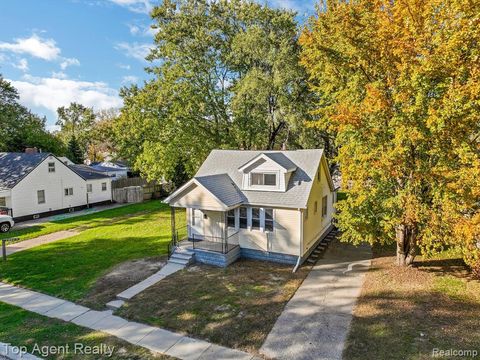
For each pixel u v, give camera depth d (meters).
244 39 25.09
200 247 14.83
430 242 10.03
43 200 26.88
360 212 11.54
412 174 10.45
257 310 9.84
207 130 28.86
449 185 9.02
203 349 7.93
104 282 12.40
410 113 9.31
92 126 62.91
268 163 15.05
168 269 13.65
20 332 8.98
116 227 22.22
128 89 30.09
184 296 10.95
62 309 10.38
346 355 7.46
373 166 10.46
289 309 9.86
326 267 13.73
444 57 8.58
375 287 11.23
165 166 26.97
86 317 9.80
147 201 34.75
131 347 8.09
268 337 8.36
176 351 7.87
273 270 13.48
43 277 13.22
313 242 16.09
